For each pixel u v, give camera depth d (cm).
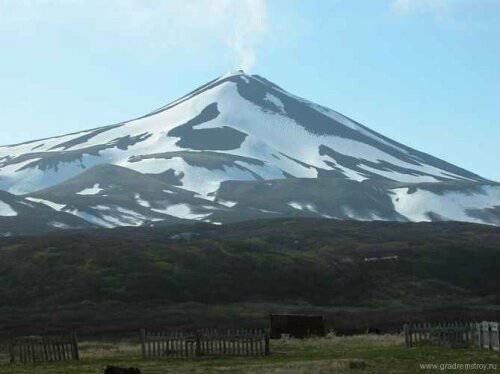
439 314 8656
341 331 6906
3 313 8875
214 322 7912
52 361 4100
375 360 3309
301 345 4784
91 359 4122
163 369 3300
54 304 9631
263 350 4275
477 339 4150
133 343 5797
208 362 3734
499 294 11888
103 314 8669
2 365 3962
